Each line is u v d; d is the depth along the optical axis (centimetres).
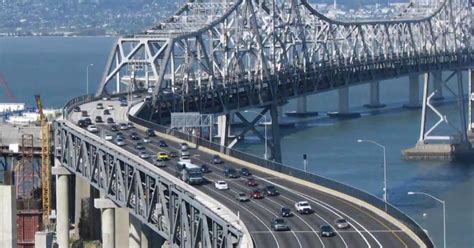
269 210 18662
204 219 17812
